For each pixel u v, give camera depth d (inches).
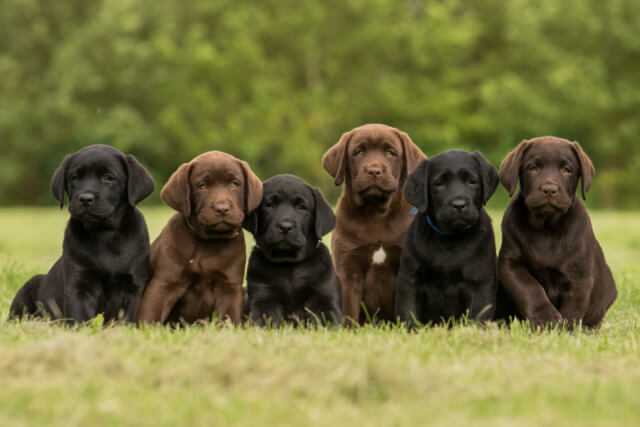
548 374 212.4
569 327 315.3
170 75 1958.7
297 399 187.0
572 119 1892.2
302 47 1959.9
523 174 317.4
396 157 360.8
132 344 238.1
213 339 250.1
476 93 2030.0
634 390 195.9
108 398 182.7
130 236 323.3
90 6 2073.1
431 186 317.4
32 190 2087.8
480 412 181.3
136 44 1971.0
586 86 1833.2
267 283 334.0
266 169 1977.1
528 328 303.3
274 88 1887.3
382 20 2000.5
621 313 383.2
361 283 360.8
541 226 317.1
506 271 321.4
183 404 181.5
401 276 327.3
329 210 341.1
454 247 316.8
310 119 1887.3
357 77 2007.9
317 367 203.8
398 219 359.3
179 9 2050.9
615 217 1301.7
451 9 2047.2
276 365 206.5
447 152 321.1
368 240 356.5
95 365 203.2
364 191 348.8
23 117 1926.7
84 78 1908.2
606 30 1894.7
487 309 316.2
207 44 1905.8
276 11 1988.2
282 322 333.7
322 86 1966.0
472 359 229.9
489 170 320.5
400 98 1941.4
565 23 1909.4
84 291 317.4
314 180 1913.1
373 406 185.0
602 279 332.8
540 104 1846.7
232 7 1993.1
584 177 312.3
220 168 325.1
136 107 2021.4
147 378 199.5
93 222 313.9
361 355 219.0
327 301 336.5
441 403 186.4
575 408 183.6
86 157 317.1
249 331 280.4
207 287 334.3
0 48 2011.6
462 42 1941.4
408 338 266.1
